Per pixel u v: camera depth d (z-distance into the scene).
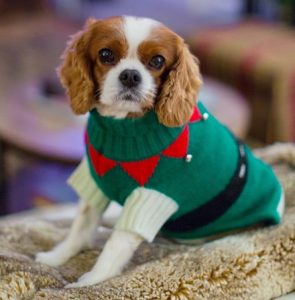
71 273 1.15
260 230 1.19
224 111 2.26
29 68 3.23
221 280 1.05
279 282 1.11
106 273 1.11
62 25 3.80
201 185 1.14
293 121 2.72
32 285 1.02
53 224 1.37
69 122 2.14
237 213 1.22
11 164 2.51
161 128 1.09
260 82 2.77
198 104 1.20
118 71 1.08
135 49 1.08
